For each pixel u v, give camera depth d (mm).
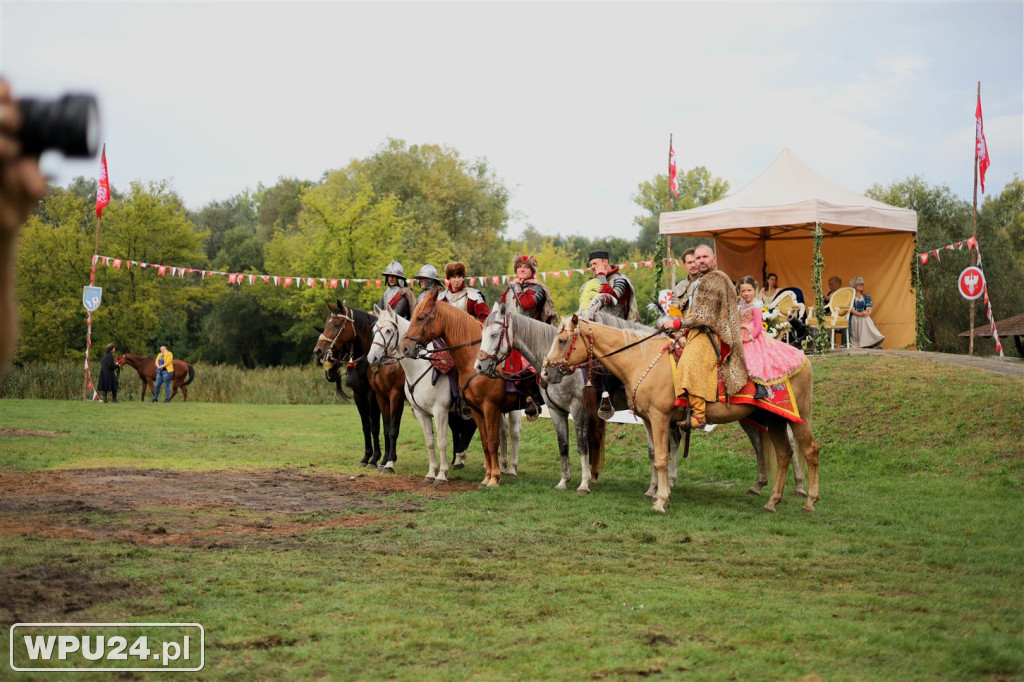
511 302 10336
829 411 13078
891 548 7539
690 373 9125
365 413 13055
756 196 18078
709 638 5051
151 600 5590
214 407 25969
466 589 6094
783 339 16516
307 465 12914
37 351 40594
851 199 17875
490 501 9805
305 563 6734
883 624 5281
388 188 54750
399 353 11492
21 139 1176
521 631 5152
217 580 6141
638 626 5270
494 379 10734
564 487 10852
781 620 5383
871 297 19797
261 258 55438
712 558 7160
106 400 27578
